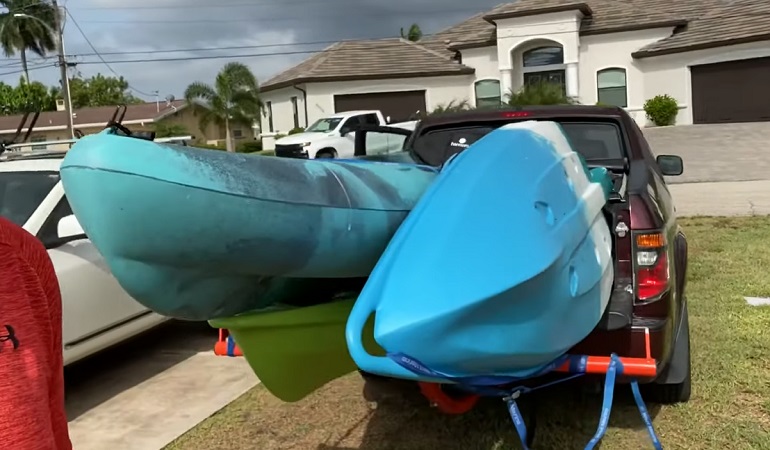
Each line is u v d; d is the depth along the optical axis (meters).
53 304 1.45
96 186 2.14
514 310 2.29
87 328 4.75
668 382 3.91
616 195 3.52
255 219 2.35
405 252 2.37
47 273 1.44
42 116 48.78
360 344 2.25
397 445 3.86
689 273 7.11
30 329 1.30
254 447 3.94
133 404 4.71
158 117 42.00
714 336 5.11
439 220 2.39
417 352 2.19
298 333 2.90
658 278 3.44
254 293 2.73
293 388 3.09
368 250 2.73
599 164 4.40
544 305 2.39
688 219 10.66
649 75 23.22
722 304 5.93
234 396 4.74
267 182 2.40
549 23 23.62
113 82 72.38
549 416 4.04
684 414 3.96
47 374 1.36
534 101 18.80
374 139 9.69
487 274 2.21
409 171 3.10
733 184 14.71
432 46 27.86
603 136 4.50
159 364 5.55
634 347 3.37
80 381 5.22
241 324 2.76
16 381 1.24
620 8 24.62
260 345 2.87
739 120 21.66
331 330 2.96
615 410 4.07
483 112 4.80
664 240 3.47
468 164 2.60
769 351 4.79
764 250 8.09
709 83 22.00
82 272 4.73
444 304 2.16
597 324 3.11
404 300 2.21
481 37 25.59
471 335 2.24
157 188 2.16
